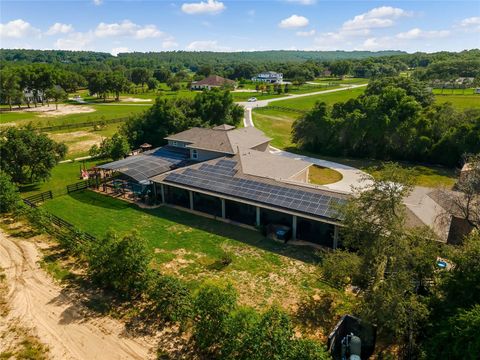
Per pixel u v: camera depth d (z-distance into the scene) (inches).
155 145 2421.3
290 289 927.7
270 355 600.1
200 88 6451.8
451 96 4062.5
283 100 4527.6
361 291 826.2
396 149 2139.5
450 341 550.3
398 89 2193.7
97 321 812.6
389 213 716.0
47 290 934.4
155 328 788.6
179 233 1243.2
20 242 1198.3
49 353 724.0
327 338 756.0
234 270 1014.4
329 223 1075.3
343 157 2268.7
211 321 701.9
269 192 1250.0
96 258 920.9
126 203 1531.7
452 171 1942.7
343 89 5561.0
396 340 744.3
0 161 1641.2
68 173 1985.7
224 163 1488.7
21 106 4648.1
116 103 4894.2
